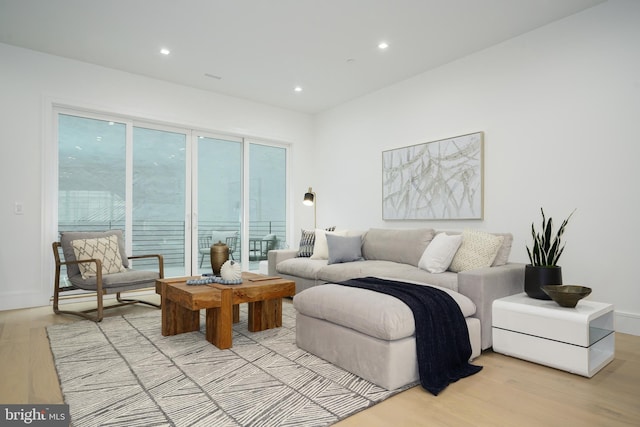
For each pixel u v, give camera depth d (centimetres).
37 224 382
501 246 304
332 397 183
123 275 339
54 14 313
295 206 586
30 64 379
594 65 304
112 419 163
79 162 418
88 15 315
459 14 314
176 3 297
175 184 486
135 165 456
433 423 161
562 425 159
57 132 403
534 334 228
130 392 188
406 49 377
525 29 340
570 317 212
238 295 266
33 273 380
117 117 441
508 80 358
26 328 304
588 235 306
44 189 385
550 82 329
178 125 479
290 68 425
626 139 287
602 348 235
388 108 480
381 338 195
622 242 289
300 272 404
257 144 560
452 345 212
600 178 300
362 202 517
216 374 211
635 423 161
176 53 387
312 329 243
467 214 386
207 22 327
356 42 362
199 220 505
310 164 599
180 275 486
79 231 396
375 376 197
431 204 423
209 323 269
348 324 212
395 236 391
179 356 240
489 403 179
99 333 290
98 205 429
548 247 260
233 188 538
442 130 415
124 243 409
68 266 358
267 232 568
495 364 229
